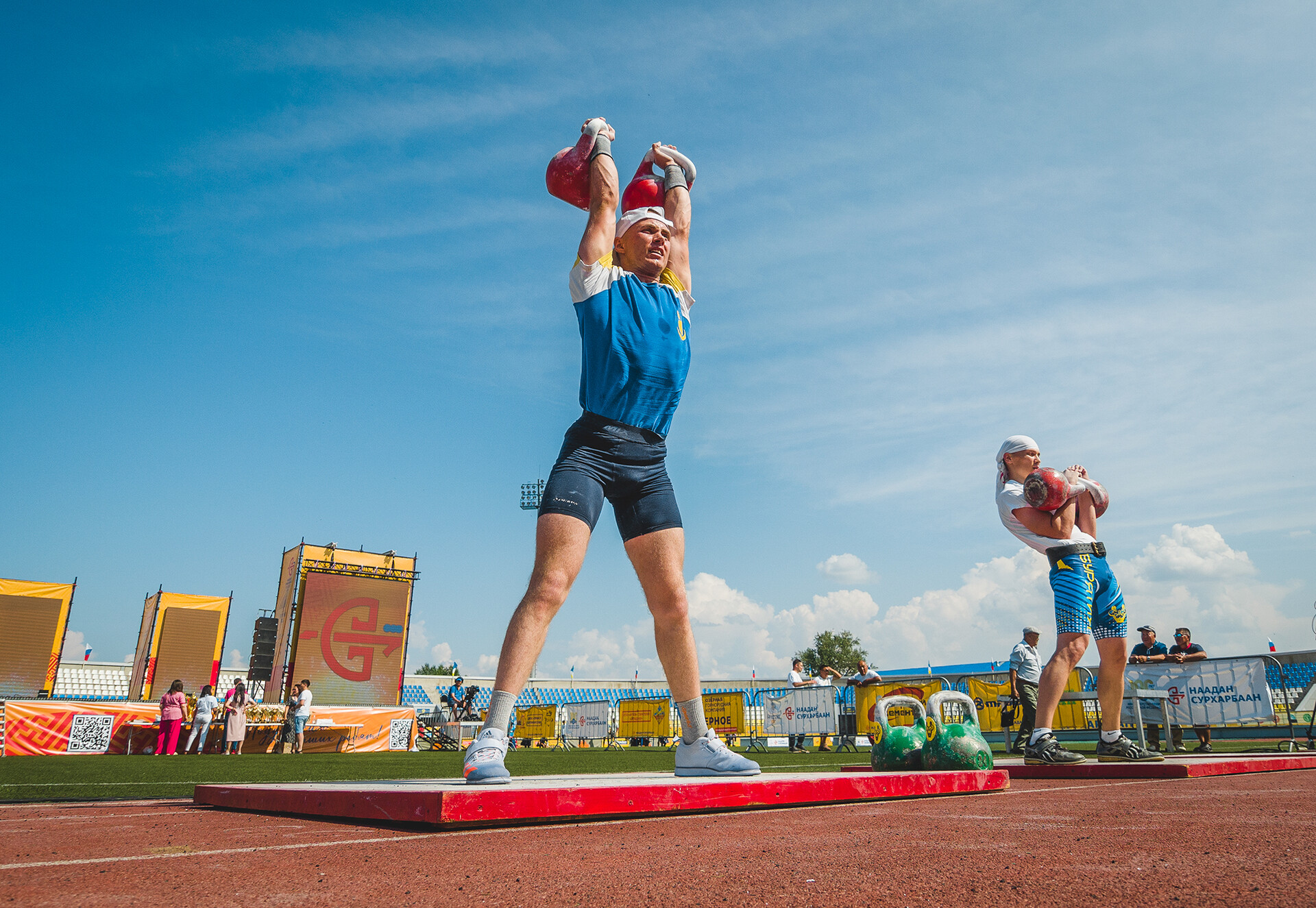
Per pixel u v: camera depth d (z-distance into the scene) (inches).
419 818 70.6
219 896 44.9
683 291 128.2
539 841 66.0
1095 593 188.1
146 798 140.3
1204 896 42.6
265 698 1088.2
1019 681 388.8
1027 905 41.4
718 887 47.1
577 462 107.8
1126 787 126.7
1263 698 396.8
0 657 935.0
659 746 732.0
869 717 505.4
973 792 115.3
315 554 1125.7
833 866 53.7
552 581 99.3
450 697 829.2
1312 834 65.5
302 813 86.8
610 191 119.5
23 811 100.7
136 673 1096.8
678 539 113.8
